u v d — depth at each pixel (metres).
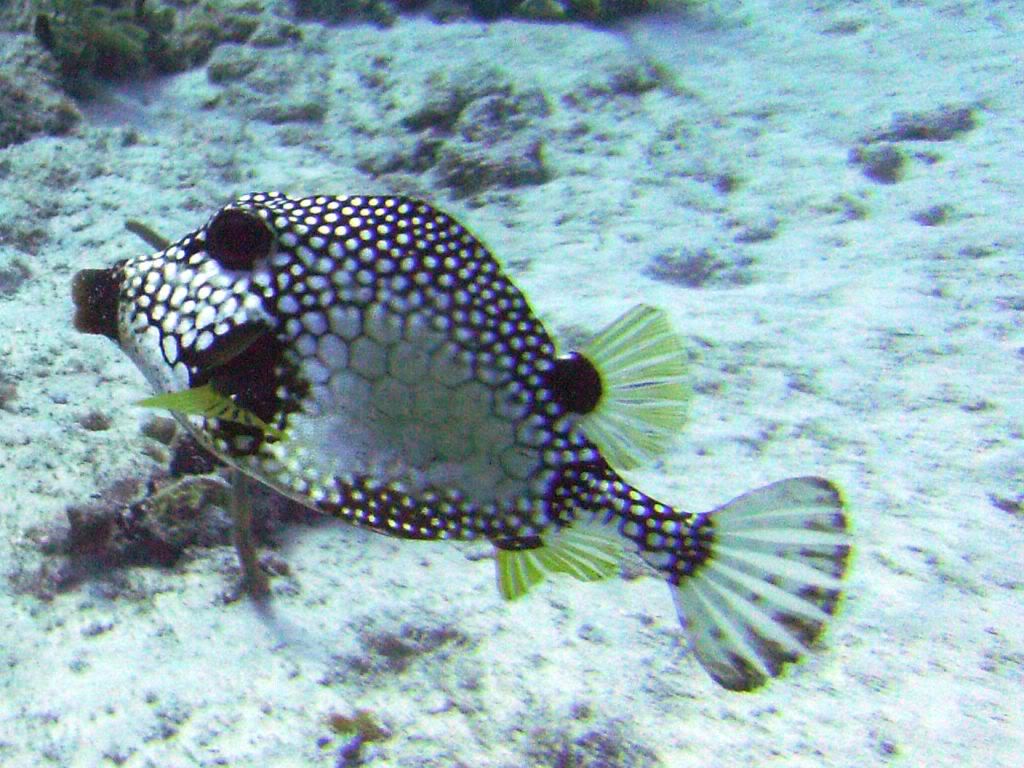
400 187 1.47
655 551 0.46
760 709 0.59
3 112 1.44
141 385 0.90
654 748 0.58
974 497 0.74
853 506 0.73
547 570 0.46
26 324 0.99
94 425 0.81
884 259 1.18
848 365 0.95
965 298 1.07
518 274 1.20
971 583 0.65
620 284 1.16
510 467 0.45
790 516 0.47
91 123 1.54
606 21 2.07
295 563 0.69
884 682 0.60
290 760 0.57
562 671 0.62
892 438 0.83
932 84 1.69
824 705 0.59
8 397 0.83
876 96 1.67
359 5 2.02
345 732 0.59
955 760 0.56
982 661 0.61
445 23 2.05
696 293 1.15
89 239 1.21
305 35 1.90
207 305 0.45
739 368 0.95
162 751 0.57
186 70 1.79
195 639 0.63
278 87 1.73
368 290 0.44
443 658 0.63
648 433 0.46
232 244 0.45
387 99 1.72
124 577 0.66
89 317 0.47
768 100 1.71
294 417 0.44
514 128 1.59
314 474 0.45
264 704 0.60
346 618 0.65
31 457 0.74
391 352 0.44
